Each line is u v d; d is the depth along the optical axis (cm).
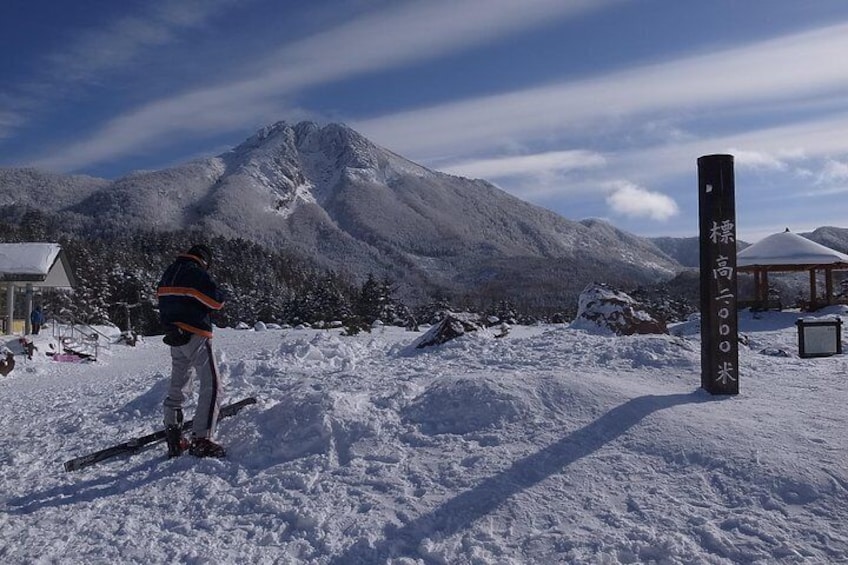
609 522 393
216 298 582
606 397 563
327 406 579
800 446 448
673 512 396
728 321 596
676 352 765
